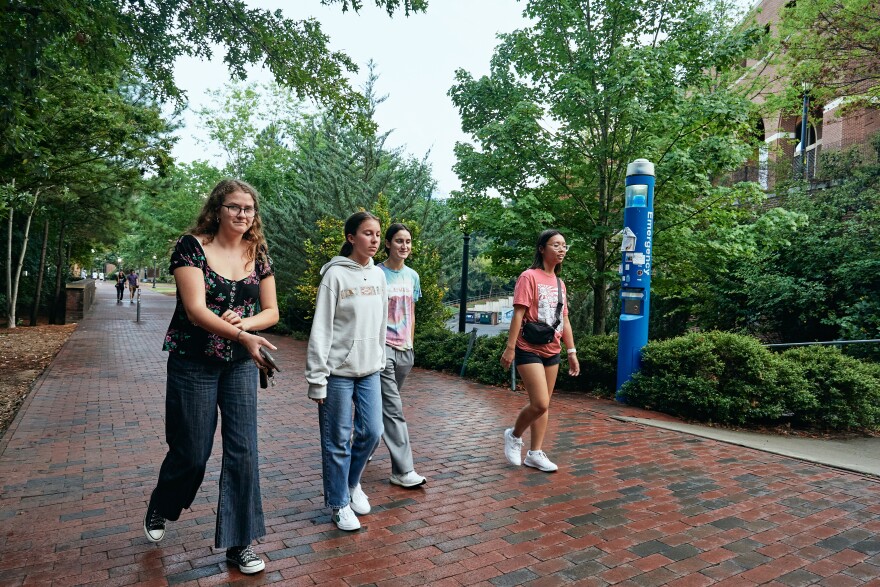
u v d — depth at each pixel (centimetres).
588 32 955
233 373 285
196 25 869
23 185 1448
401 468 419
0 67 644
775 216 934
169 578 282
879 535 351
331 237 1448
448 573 294
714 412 671
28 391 824
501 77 1032
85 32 738
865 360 1052
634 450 535
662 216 949
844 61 1305
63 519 356
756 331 1342
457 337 1074
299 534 338
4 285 2339
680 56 872
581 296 1559
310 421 637
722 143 875
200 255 271
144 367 1049
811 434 664
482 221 1033
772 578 295
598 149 952
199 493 404
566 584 286
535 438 470
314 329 336
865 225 1155
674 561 312
